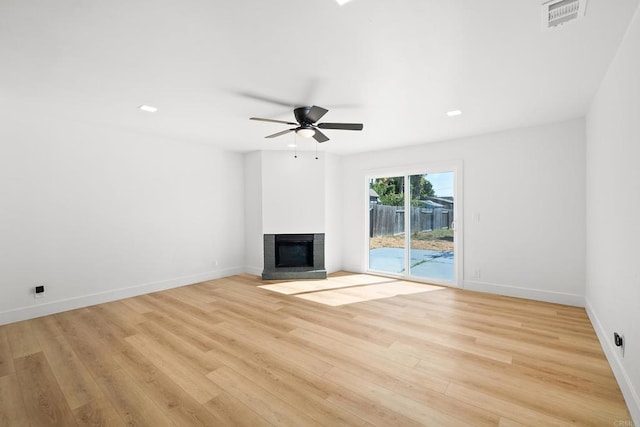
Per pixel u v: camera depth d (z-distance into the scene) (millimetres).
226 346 2674
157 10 1694
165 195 4668
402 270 5371
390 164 5328
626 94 1982
